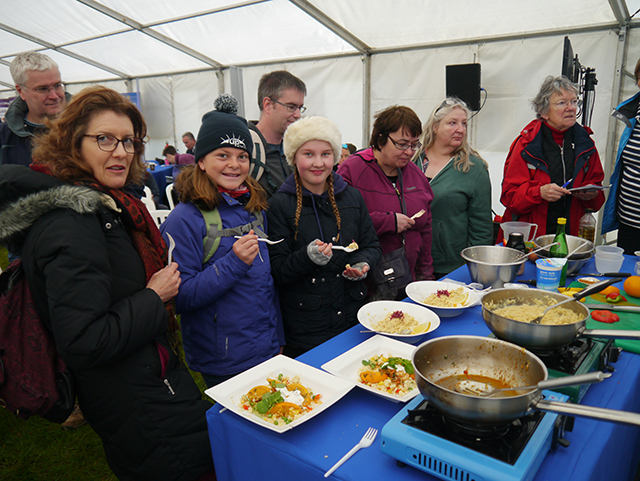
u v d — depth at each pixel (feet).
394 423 3.02
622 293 6.00
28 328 3.71
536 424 2.93
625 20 13.85
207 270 4.91
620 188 9.62
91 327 3.43
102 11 20.67
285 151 6.08
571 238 7.13
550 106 8.84
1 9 21.56
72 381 3.94
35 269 3.52
